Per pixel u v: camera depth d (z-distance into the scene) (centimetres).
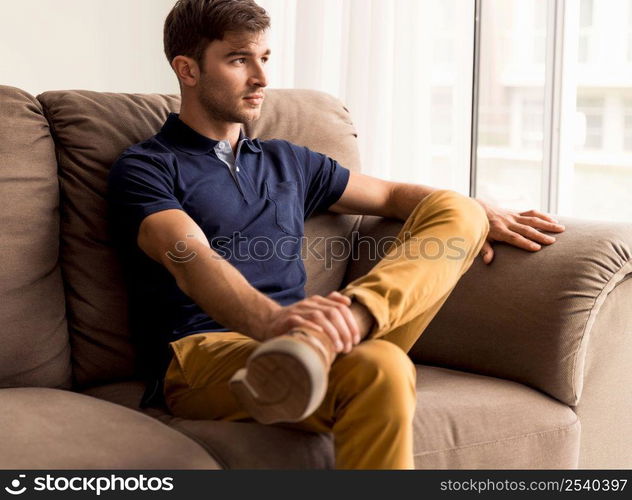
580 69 296
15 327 160
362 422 127
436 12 304
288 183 183
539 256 169
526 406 157
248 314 138
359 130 303
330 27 310
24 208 164
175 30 177
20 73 301
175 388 153
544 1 300
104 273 172
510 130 311
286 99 206
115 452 126
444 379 166
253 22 173
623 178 301
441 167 313
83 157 175
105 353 171
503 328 167
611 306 166
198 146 175
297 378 117
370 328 136
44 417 140
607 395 168
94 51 318
